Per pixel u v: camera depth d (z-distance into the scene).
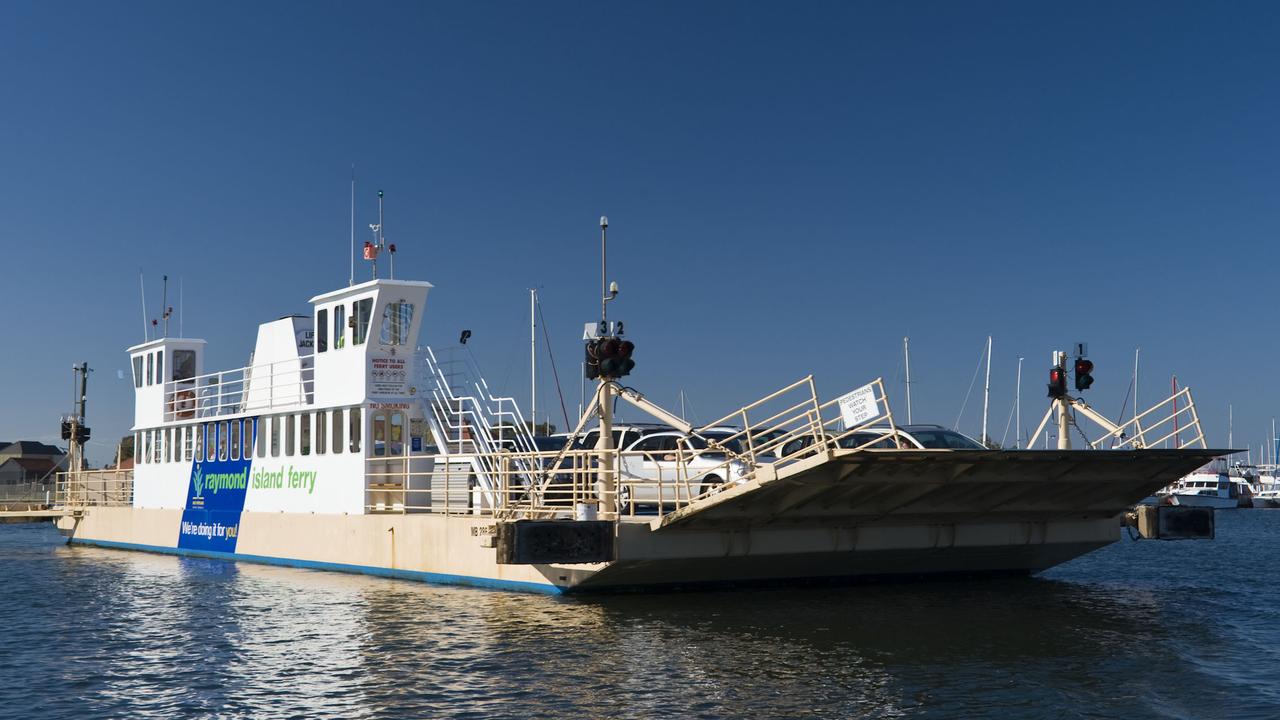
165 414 38.03
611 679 16.19
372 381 28.56
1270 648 18.61
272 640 19.78
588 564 22.52
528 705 14.83
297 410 30.89
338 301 29.80
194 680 16.80
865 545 24.03
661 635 19.52
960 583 27.94
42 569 34.38
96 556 39.03
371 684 16.14
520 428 26.19
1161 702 14.90
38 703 15.56
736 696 15.20
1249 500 121.25
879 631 19.97
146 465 39.25
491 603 23.02
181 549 36.38
